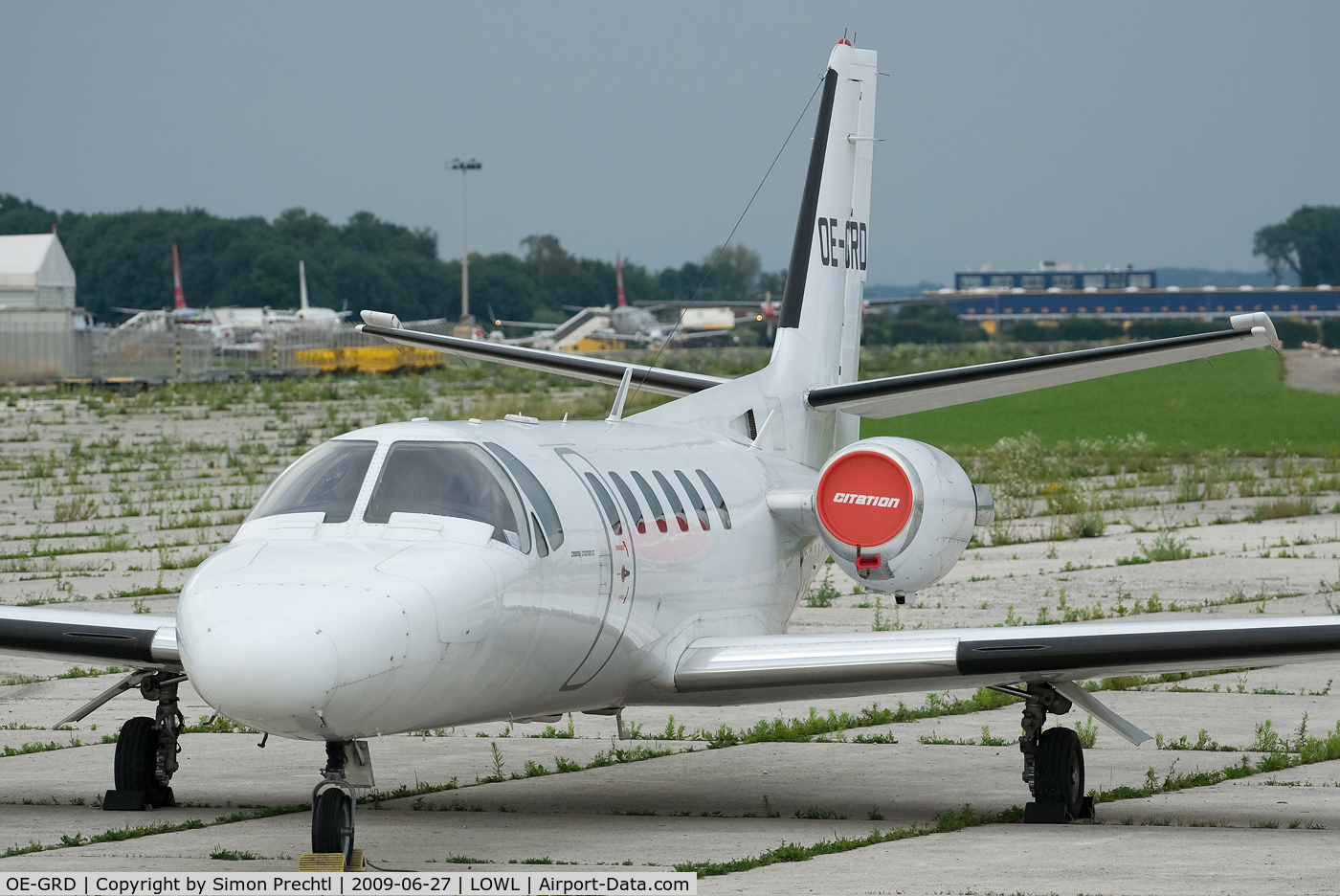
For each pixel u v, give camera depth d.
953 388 45.19
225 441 161.25
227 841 31.67
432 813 34.91
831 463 40.38
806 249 51.78
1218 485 119.31
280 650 25.56
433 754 43.09
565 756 42.59
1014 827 33.03
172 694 35.78
